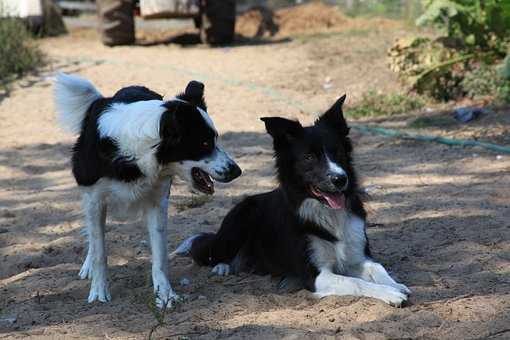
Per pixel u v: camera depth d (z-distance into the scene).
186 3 19.92
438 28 15.08
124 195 6.63
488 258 7.13
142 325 5.98
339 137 6.95
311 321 5.84
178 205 9.63
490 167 10.22
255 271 7.65
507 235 7.72
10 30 18.39
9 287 7.34
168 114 6.23
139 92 7.14
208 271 7.64
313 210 6.76
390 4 23.38
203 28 20.88
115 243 8.47
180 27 23.12
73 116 7.50
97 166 6.59
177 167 6.50
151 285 7.05
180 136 6.31
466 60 14.41
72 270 7.77
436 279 6.73
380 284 6.43
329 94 15.45
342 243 6.81
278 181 7.05
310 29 22.62
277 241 7.20
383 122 13.11
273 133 6.95
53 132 13.77
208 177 6.58
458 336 5.44
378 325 5.65
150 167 6.40
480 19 14.05
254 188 10.20
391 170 10.52
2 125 14.30
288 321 5.86
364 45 19.23
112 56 19.39
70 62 18.62
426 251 7.54
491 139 11.43
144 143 6.29
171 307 6.45
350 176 6.96
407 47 14.53
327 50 19.09
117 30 20.67
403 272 7.01
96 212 6.81
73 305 6.73
